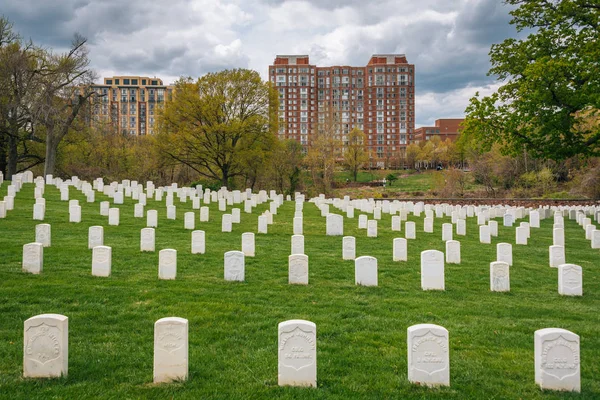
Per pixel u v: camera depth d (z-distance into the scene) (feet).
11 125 143.74
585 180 157.69
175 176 213.66
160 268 40.06
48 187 111.45
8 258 43.86
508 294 39.68
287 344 20.58
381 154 491.72
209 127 155.53
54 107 138.10
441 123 536.42
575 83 81.61
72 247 51.06
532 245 69.92
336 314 31.48
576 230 88.02
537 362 20.71
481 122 90.07
